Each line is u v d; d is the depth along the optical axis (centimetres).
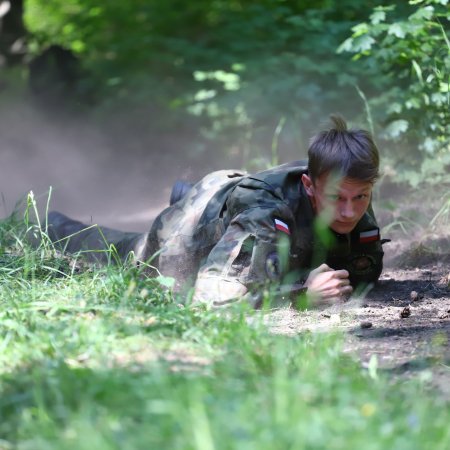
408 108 1430
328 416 471
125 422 488
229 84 2375
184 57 2800
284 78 2122
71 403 524
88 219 1703
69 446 458
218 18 3269
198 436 433
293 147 2005
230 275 823
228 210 896
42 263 930
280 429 448
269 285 828
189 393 498
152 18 3306
